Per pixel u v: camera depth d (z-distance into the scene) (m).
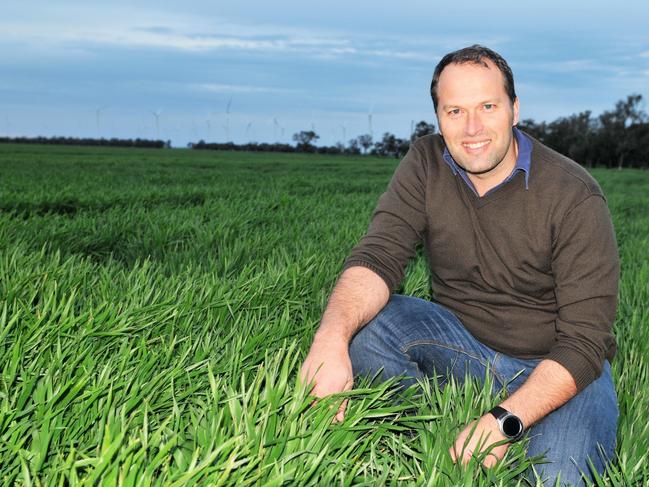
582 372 2.53
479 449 2.26
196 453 1.81
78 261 5.48
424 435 2.37
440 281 3.18
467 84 2.64
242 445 1.95
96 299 3.89
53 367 2.44
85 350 2.65
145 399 2.25
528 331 2.96
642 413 2.90
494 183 2.82
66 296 3.93
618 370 3.57
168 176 24.31
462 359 2.94
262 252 6.56
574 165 2.80
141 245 6.95
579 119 114.50
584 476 2.28
